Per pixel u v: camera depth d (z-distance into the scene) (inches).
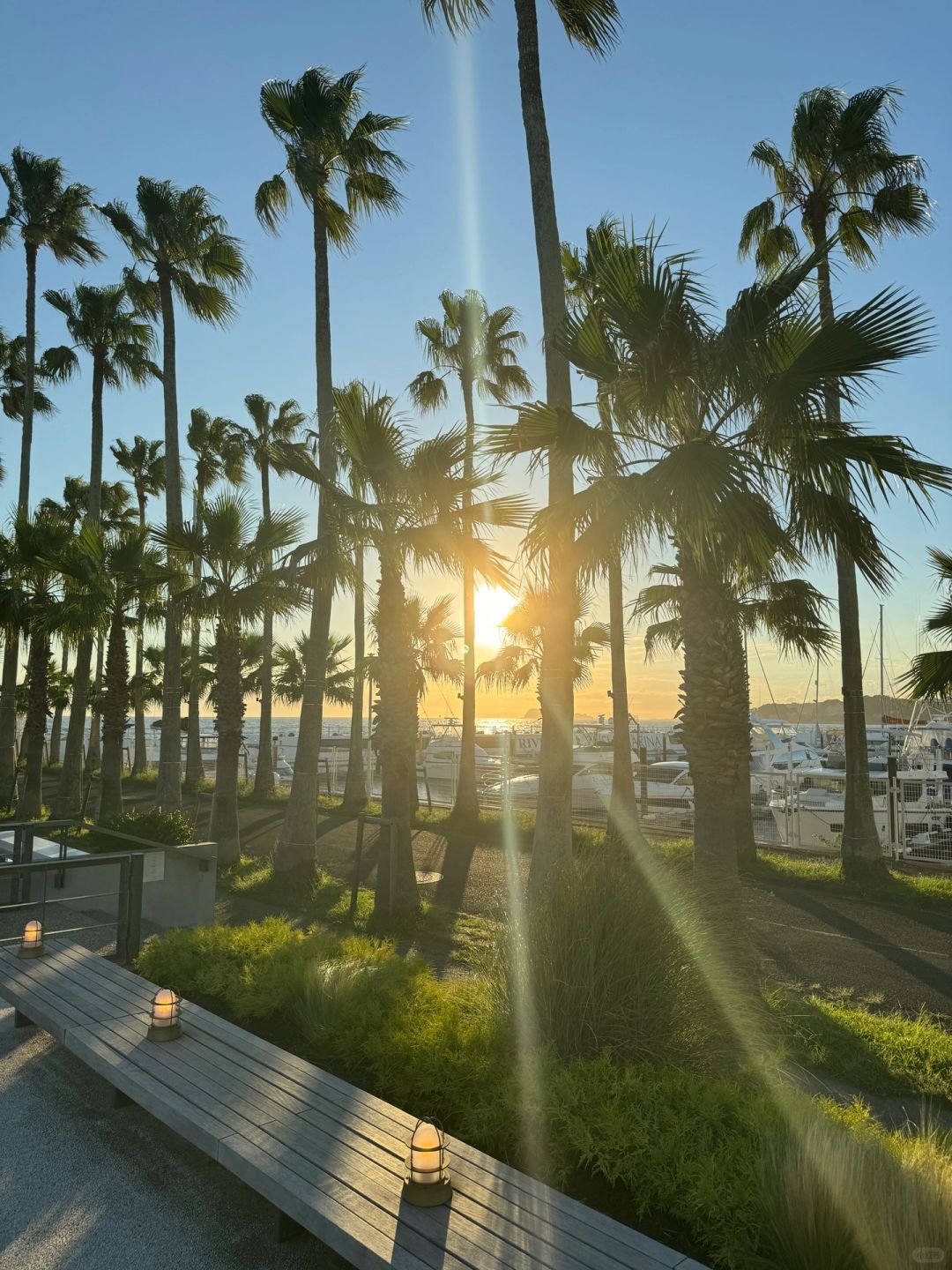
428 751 1588.3
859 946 386.0
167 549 577.3
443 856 623.5
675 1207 134.5
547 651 372.8
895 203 579.8
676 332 283.9
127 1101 192.2
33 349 921.5
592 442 315.9
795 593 618.2
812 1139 130.6
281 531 556.1
